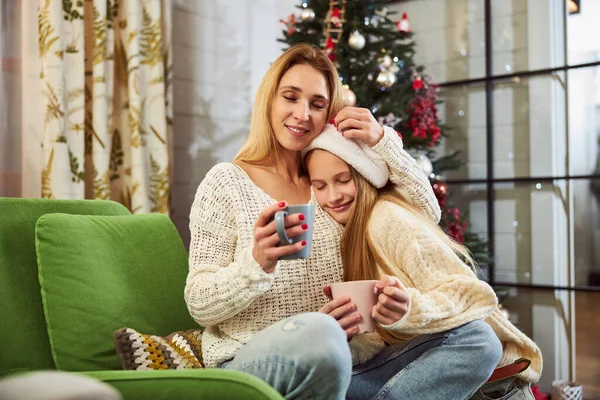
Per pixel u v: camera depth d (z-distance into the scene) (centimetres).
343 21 290
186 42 329
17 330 137
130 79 276
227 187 149
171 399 103
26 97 253
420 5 357
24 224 149
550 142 322
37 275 147
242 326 142
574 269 315
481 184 340
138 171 276
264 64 383
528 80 328
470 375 134
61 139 248
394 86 298
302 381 107
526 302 327
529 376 156
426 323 131
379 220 149
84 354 140
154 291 161
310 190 164
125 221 168
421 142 299
